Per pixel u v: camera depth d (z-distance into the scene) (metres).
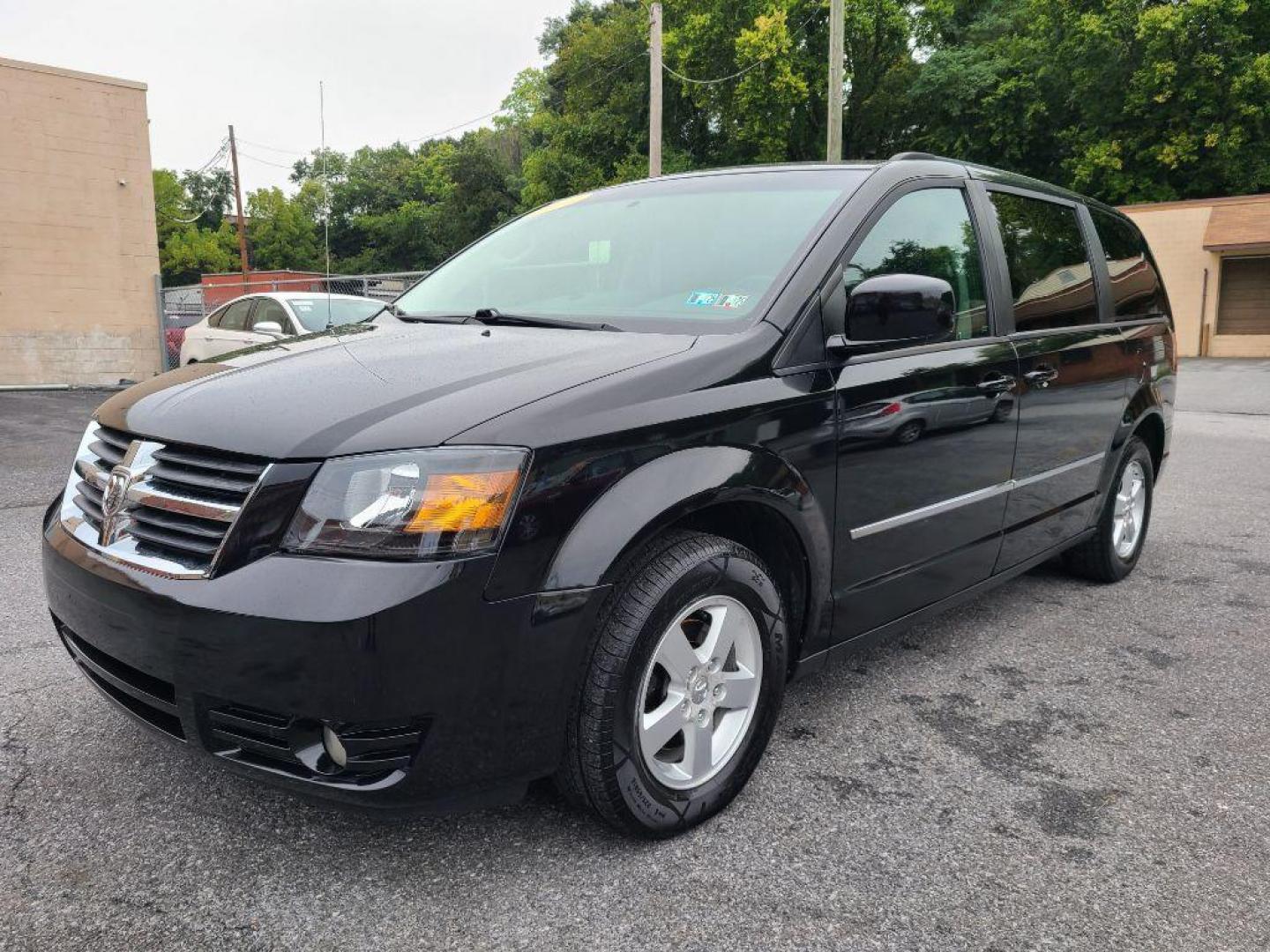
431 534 1.84
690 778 2.30
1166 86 28.47
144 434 2.16
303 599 1.79
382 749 1.87
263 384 2.25
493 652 1.89
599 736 2.06
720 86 31.70
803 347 2.52
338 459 1.88
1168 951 1.92
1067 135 31.08
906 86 33.69
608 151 36.56
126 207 15.43
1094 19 28.41
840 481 2.57
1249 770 2.70
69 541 2.23
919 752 2.78
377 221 56.09
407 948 1.88
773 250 2.73
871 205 2.84
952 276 3.10
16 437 8.80
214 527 1.95
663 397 2.19
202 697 1.91
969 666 3.48
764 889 2.09
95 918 1.95
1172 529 5.74
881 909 2.04
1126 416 4.18
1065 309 3.78
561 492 1.96
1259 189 28.59
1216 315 24.94
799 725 2.96
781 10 29.02
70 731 2.77
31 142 14.41
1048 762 2.73
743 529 2.50
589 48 36.88
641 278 2.90
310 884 2.08
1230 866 2.22
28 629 3.61
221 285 17.58
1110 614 4.10
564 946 1.90
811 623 2.61
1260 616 4.08
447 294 3.33
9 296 14.47
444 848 2.22
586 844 2.25
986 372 3.12
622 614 2.07
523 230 3.57
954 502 3.04
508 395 2.05
